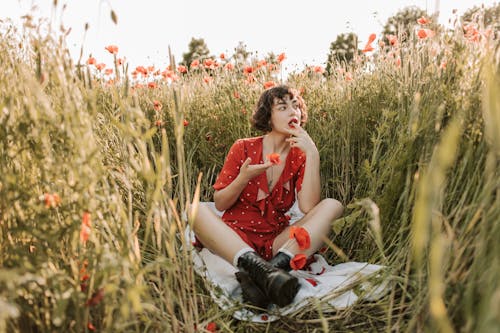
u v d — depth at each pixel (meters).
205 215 1.89
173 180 2.75
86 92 1.37
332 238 2.26
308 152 2.09
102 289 1.20
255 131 2.96
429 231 1.37
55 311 1.07
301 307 1.65
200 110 3.22
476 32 1.84
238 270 1.80
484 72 1.49
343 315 1.62
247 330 1.59
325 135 2.74
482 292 1.03
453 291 1.19
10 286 0.97
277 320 1.63
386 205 1.84
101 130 2.12
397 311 1.58
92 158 1.22
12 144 1.32
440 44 2.00
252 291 1.66
